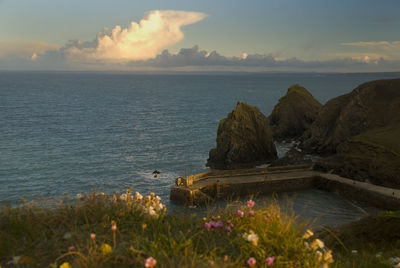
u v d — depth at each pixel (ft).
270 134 241.55
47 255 16.67
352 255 27.35
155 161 213.87
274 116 355.15
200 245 18.44
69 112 456.04
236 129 224.53
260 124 235.81
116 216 21.77
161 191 159.33
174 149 247.70
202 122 385.09
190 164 211.41
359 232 47.06
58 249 17.03
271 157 237.66
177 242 17.65
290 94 358.23
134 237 18.03
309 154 276.82
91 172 187.11
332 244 38.06
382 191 140.26
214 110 512.63
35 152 228.63
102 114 445.78
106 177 179.11
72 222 20.65
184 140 281.13
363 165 161.89
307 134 304.50
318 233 43.62
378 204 137.18
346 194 151.53
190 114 459.32
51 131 311.47
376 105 270.87
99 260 14.99
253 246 17.10
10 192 153.48
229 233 19.57
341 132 270.87
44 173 182.91
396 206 130.21
